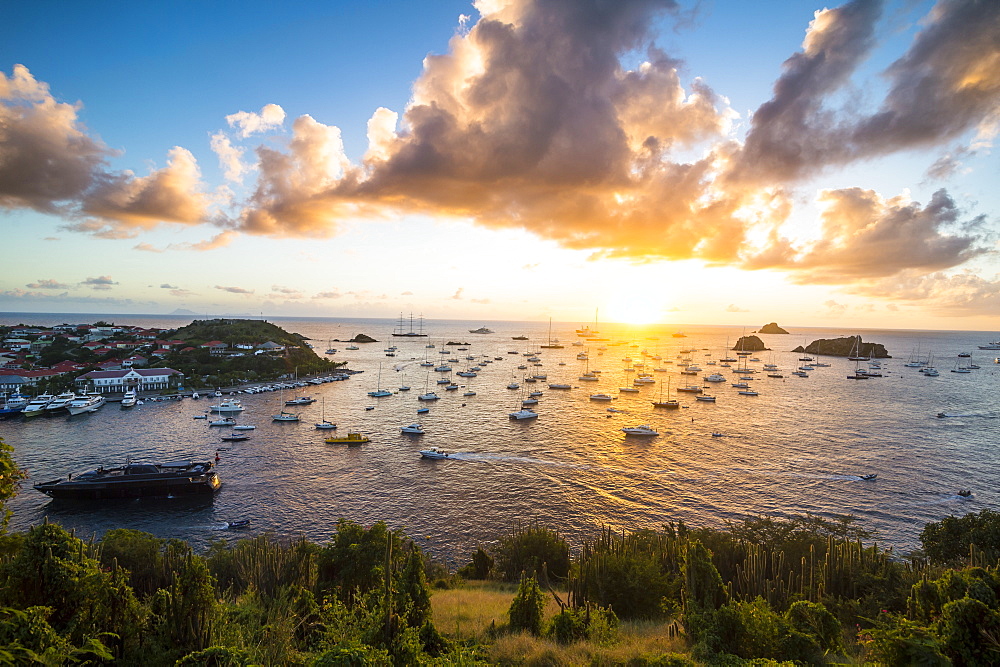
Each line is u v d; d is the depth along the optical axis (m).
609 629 21.02
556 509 70.00
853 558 31.73
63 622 13.63
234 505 70.25
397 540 27.42
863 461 93.94
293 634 18.47
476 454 98.19
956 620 13.09
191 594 14.85
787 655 16.30
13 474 13.90
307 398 156.00
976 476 85.12
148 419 123.88
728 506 71.44
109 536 32.09
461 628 23.61
